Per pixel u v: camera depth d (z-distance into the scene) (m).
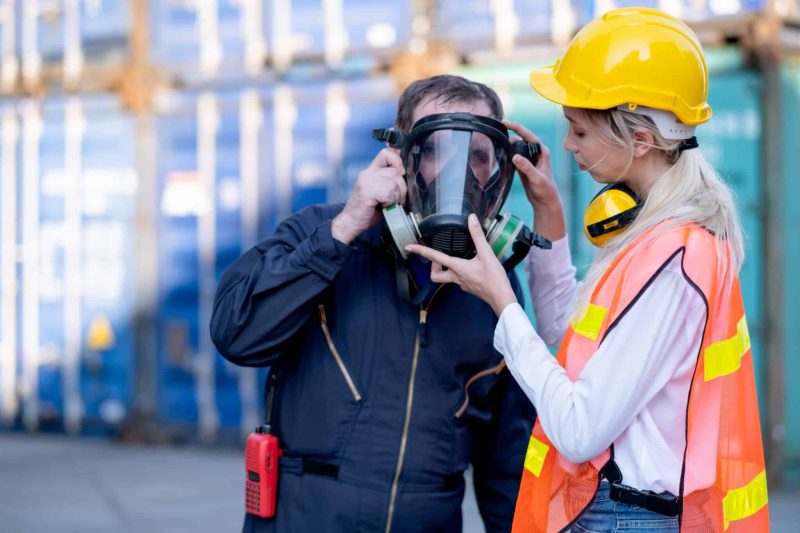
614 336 1.48
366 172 1.70
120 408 6.09
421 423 1.80
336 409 1.80
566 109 1.64
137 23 5.88
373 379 1.81
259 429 1.88
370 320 1.82
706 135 4.96
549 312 2.02
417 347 1.81
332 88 5.59
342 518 1.78
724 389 1.52
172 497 4.86
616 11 1.63
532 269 2.03
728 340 1.53
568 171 5.05
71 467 5.47
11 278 6.25
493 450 1.98
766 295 4.88
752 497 1.55
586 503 1.53
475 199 1.69
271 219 5.74
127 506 4.68
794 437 4.96
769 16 4.82
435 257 1.66
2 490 4.98
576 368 1.54
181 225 5.90
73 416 6.18
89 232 6.10
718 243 1.54
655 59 1.55
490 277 1.63
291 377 1.87
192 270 5.89
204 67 5.81
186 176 5.89
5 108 6.22
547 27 5.16
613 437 1.47
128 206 6.01
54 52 6.14
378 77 5.52
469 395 1.87
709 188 1.59
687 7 4.92
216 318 1.81
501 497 1.99
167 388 5.95
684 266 1.48
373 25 5.50
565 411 1.49
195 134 5.85
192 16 5.83
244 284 1.78
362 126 5.56
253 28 5.73
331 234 1.71
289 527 1.81
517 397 1.95
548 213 1.96
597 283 1.56
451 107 1.77
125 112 5.99
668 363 1.48
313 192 5.66
